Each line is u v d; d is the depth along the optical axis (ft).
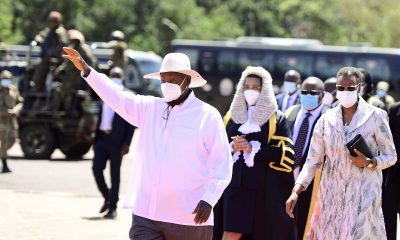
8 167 86.63
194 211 29.07
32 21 257.14
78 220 54.70
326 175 33.24
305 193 40.34
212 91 172.76
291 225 37.88
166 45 298.56
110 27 277.85
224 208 38.19
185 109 29.96
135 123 30.58
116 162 56.24
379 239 32.71
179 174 29.63
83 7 272.31
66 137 98.07
